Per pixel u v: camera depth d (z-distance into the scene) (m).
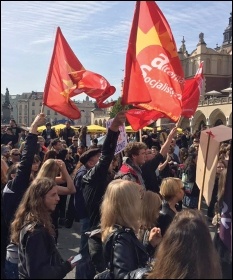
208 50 45.78
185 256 2.25
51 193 3.15
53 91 5.07
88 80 4.76
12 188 3.70
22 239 2.94
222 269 2.53
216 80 46.91
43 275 2.81
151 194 3.81
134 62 3.83
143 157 5.25
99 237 3.12
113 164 7.41
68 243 6.95
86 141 11.95
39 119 3.97
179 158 11.15
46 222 3.07
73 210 7.56
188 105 5.68
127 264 2.64
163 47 4.23
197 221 2.37
